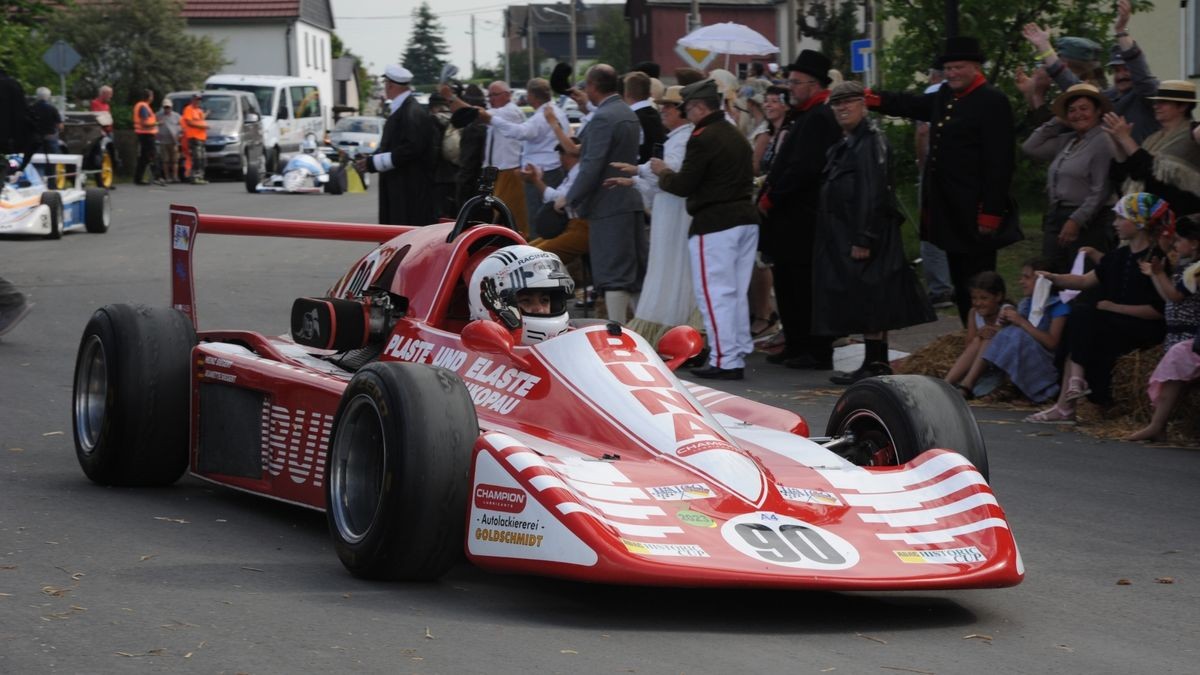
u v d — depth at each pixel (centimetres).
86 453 710
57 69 3170
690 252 1107
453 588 529
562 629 474
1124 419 928
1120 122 970
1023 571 501
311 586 522
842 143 1059
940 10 1543
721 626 489
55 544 581
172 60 4519
